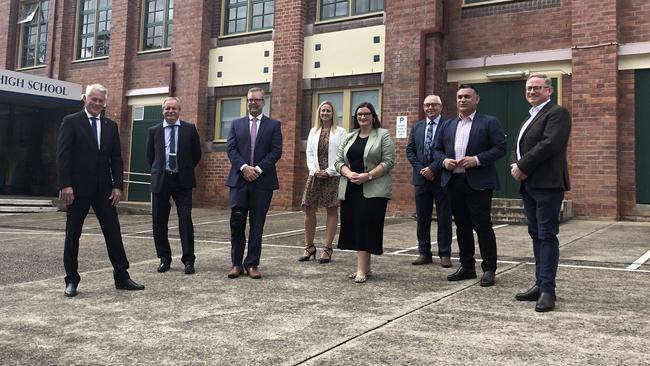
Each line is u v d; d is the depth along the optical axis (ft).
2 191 59.67
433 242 26.55
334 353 10.37
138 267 20.33
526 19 38.06
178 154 19.33
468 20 40.06
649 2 34.14
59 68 60.39
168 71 52.60
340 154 17.95
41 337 11.71
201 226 35.06
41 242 27.89
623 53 34.47
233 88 48.65
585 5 35.19
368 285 16.78
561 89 36.68
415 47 39.50
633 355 10.09
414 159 20.65
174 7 51.49
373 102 42.11
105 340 11.45
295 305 14.30
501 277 17.67
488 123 16.99
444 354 10.23
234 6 49.83
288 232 30.99
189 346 10.98
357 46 42.70
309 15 45.06
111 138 16.81
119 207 44.52
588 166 34.58
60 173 15.76
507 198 38.14
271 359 10.13
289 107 44.68
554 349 10.46
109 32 58.34
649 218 33.55
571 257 21.24
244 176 18.13
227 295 15.58
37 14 64.75
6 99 54.54
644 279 17.06
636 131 34.27
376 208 17.15
